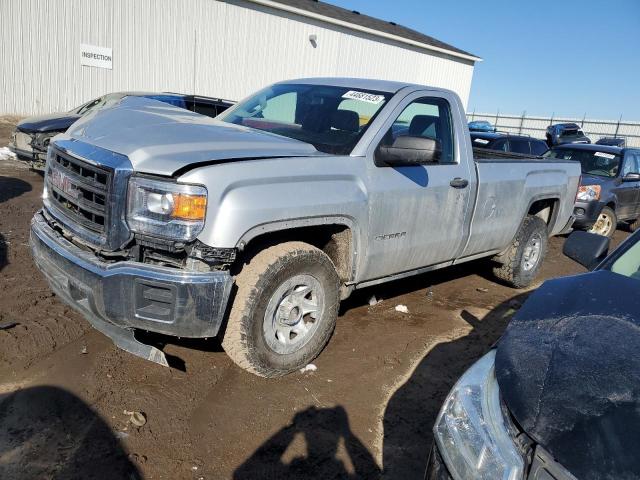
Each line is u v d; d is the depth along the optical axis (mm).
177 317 2848
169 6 17859
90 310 2996
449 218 4406
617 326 1959
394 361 3926
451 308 5188
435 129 4402
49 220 3482
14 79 15602
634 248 2598
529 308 2221
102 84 17172
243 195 2924
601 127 40719
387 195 3766
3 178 9133
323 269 3453
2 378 3121
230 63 19984
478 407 1825
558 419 1604
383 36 24922
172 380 3324
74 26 16203
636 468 1413
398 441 3012
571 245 2979
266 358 3295
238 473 2615
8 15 15109
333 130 3932
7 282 4496
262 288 3119
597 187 9297
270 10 20578
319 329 3584
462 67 30016
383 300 5176
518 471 1593
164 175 2824
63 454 2586
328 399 3334
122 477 2492
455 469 1767
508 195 5055
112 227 2877
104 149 3047
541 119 42750
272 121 4285
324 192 3340
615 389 1645
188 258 2895
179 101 9734
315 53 22703
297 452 2816
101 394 3084
